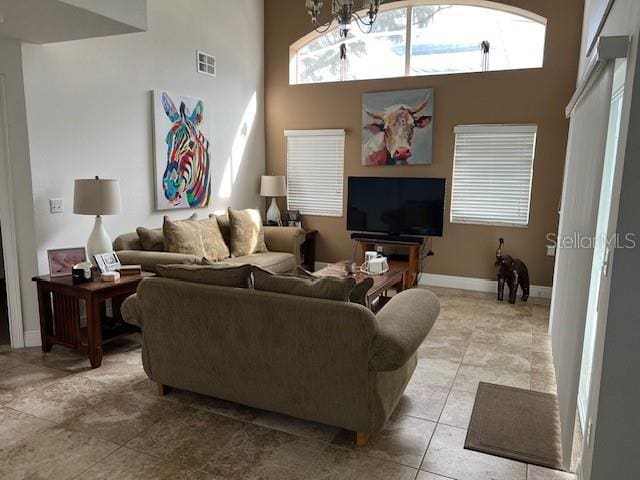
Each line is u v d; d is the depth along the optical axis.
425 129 5.79
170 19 4.92
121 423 2.70
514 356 3.75
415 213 5.79
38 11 2.97
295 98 6.50
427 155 5.82
